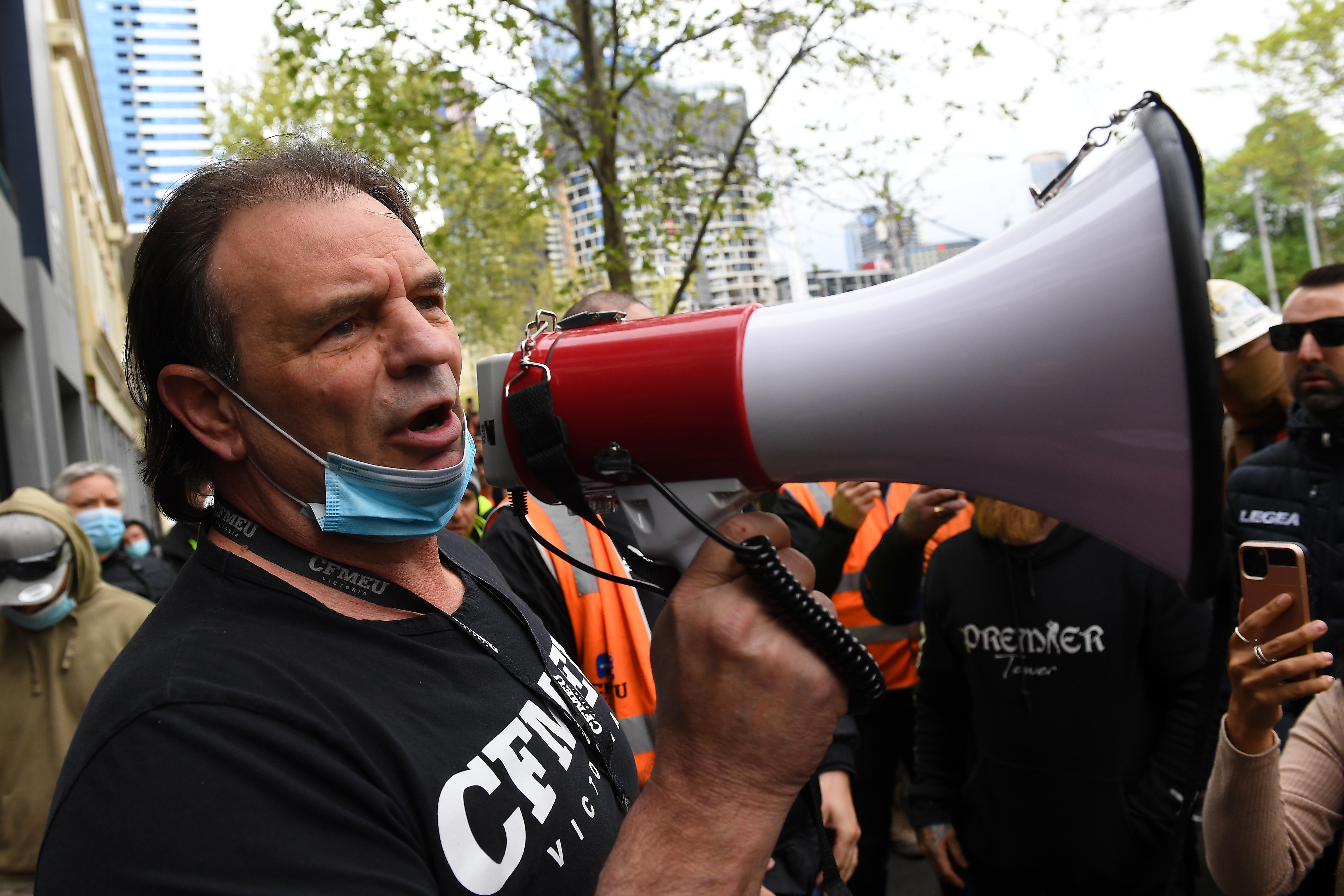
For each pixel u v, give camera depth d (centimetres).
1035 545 211
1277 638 135
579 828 93
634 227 748
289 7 595
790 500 277
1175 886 210
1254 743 140
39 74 1129
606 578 85
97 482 396
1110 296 62
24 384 909
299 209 89
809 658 70
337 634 87
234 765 72
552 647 115
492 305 1223
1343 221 3114
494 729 91
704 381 75
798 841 201
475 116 635
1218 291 337
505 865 84
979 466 71
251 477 93
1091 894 206
